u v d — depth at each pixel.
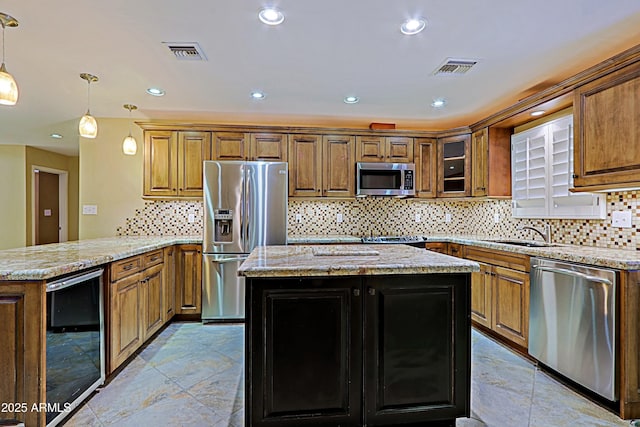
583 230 2.87
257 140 3.96
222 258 3.61
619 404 1.94
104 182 4.08
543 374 2.43
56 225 6.73
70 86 3.01
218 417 1.91
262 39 2.20
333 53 2.39
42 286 1.69
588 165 2.37
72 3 1.81
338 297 1.75
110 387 2.24
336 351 1.76
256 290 1.71
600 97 2.27
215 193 3.61
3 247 5.65
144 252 2.80
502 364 2.59
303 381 1.74
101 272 2.18
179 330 3.39
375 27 2.06
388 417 1.79
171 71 2.70
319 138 4.06
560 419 1.89
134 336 2.65
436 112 3.80
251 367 1.71
